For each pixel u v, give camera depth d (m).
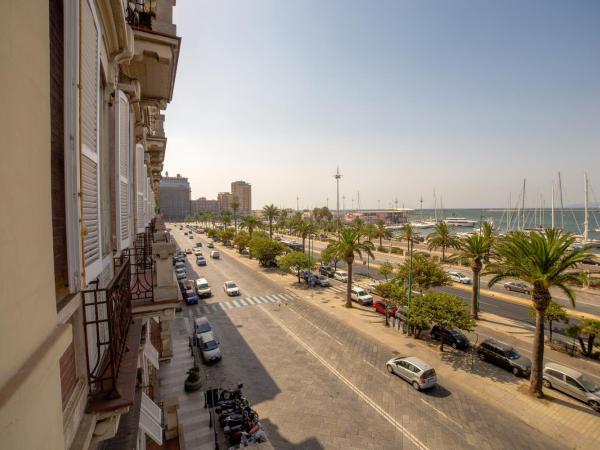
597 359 17.59
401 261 49.03
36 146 1.97
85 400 3.08
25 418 1.62
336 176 77.12
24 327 1.75
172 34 7.48
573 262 13.18
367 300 28.55
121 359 3.78
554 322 23.48
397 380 15.81
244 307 28.31
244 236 60.41
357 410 13.40
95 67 3.33
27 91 1.84
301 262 35.75
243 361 18.03
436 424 12.43
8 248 1.60
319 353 19.00
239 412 12.37
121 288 3.97
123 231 5.59
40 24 2.02
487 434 11.80
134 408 6.07
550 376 14.69
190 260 53.72
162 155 16.73
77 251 2.72
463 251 25.39
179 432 11.04
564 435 11.66
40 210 2.03
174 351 19.31
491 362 17.45
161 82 8.87
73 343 3.07
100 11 3.70
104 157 4.78
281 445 11.41
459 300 19.17
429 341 20.58
